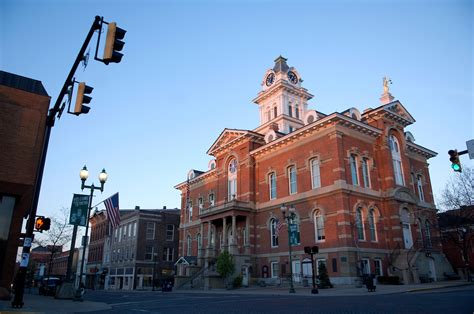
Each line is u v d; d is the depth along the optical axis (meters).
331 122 34.41
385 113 37.91
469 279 32.69
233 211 40.31
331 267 31.47
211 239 45.59
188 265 45.94
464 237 37.00
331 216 32.69
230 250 38.88
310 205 34.91
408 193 37.16
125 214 70.56
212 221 44.50
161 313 13.05
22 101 19.12
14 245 19.02
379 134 37.47
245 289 33.06
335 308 13.41
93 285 77.62
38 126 19.25
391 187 35.62
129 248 65.38
